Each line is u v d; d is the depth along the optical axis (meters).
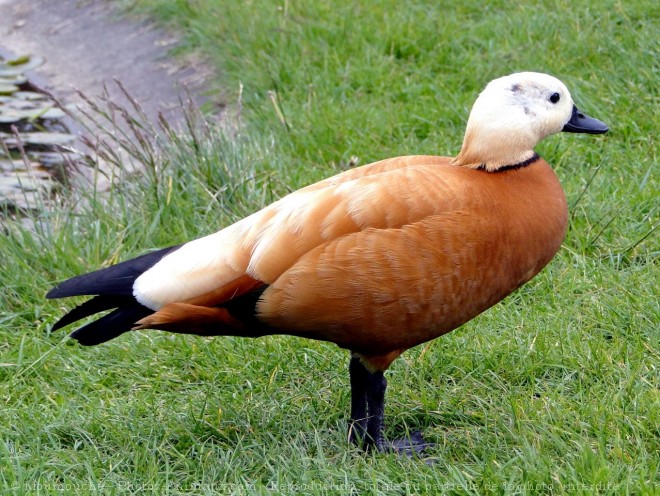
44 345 6.09
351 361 5.12
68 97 10.16
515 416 5.00
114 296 4.84
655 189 6.97
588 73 8.53
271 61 9.48
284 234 4.57
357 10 10.02
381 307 4.57
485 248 4.61
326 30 9.77
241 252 4.62
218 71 9.84
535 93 4.92
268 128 8.51
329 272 4.49
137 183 7.51
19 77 10.63
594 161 7.49
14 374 5.80
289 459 4.89
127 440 5.19
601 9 9.30
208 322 4.68
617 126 7.82
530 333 5.71
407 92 8.75
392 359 4.95
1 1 12.41
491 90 4.90
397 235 4.48
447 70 9.12
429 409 5.32
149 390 5.65
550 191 4.87
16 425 5.28
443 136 8.03
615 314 5.79
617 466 4.46
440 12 9.90
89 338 4.78
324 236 4.52
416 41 9.47
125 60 10.52
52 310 6.45
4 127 9.55
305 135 8.30
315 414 5.35
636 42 8.68
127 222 7.19
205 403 5.33
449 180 4.65
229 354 5.85
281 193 7.40
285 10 10.05
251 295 4.61
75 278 4.89
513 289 4.91
